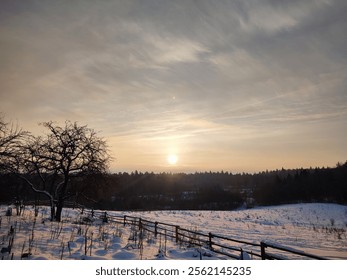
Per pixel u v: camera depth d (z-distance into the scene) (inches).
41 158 857.5
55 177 909.8
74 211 1263.5
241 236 792.9
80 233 558.3
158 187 5866.1
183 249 484.1
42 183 955.3
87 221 904.9
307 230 1037.8
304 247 636.1
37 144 864.9
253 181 7327.8
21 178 832.3
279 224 1258.6
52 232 535.5
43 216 906.1
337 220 1576.0
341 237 847.1
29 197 1049.5
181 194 5295.3
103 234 570.3
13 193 938.1
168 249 476.7
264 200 3939.5
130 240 550.3
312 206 2519.7
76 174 911.7
